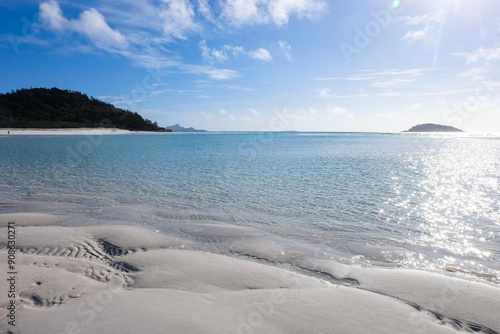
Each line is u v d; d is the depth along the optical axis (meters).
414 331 4.07
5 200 12.18
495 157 31.95
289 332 3.99
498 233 8.62
